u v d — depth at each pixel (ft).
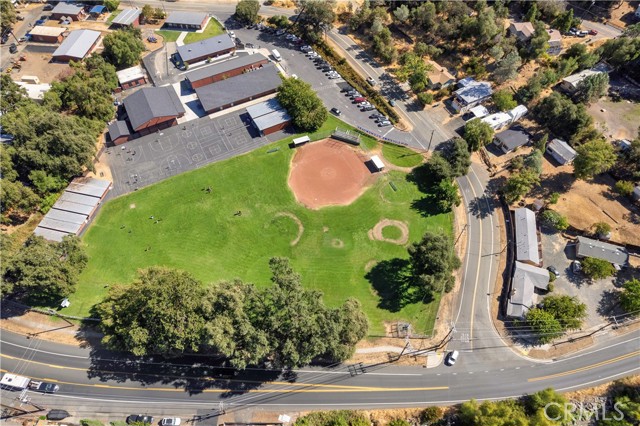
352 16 601.21
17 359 317.22
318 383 312.50
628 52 493.77
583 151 404.77
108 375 311.47
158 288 276.82
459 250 382.63
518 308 338.75
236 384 309.83
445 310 347.97
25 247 340.59
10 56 556.92
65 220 382.01
